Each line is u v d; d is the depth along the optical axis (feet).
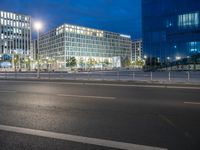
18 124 23.77
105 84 73.00
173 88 58.29
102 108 31.81
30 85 72.28
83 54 514.27
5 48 453.17
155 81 80.28
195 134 19.77
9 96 45.32
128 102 36.70
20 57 460.96
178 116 26.45
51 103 36.45
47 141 18.51
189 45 199.52
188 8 200.85
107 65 545.03
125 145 17.39
